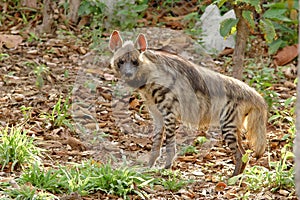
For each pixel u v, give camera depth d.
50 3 15.79
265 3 15.80
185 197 8.70
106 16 16.08
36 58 14.39
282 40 15.38
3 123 11.16
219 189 8.99
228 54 14.98
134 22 15.95
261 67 14.27
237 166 9.52
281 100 12.59
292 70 14.23
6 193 8.17
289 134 10.67
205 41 15.29
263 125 9.79
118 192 8.57
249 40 15.22
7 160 9.22
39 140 10.57
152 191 8.79
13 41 15.08
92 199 8.38
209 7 15.80
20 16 16.81
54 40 15.39
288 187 8.92
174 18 16.52
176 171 9.50
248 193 8.56
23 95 12.48
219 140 10.88
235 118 9.60
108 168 8.98
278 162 9.29
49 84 13.06
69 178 8.64
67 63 14.23
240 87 9.72
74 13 16.38
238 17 11.62
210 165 10.00
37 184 8.55
